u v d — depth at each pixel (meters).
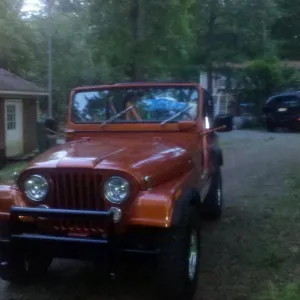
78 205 4.20
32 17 24.41
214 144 6.76
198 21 20.31
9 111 16.39
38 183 4.27
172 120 5.40
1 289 4.89
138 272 5.20
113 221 4.03
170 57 15.66
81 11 16.81
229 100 25.98
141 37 13.80
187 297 4.38
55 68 22.14
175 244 4.14
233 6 22.66
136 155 4.55
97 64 16.34
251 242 6.01
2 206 4.40
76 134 5.62
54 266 5.47
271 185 9.44
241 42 23.33
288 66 28.05
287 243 5.91
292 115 20.73
